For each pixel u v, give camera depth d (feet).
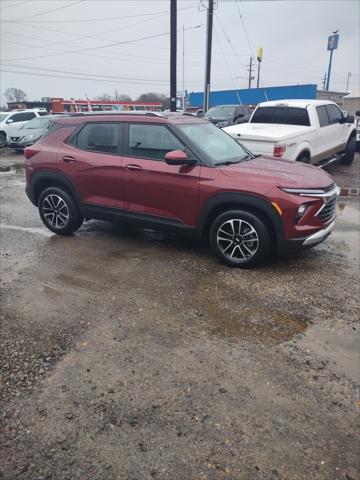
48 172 18.66
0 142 58.23
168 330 11.27
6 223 21.56
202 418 8.18
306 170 16.08
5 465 7.17
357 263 15.97
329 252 17.11
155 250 17.26
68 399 8.68
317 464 7.22
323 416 8.29
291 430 7.92
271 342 10.75
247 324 11.59
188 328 11.37
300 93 111.45
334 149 34.68
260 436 7.77
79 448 7.49
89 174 17.54
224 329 11.34
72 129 18.35
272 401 8.66
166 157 14.73
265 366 9.79
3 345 10.53
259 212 14.55
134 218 16.98
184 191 15.37
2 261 16.15
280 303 12.72
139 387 9.04
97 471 7.05
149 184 16.08
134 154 16.58
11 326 11.43
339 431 7.93
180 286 13.84
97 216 18.07
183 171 15.34
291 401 8.68
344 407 8.54
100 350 10.36
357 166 39.99
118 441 7.63
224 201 14.67
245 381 9.27
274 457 7.34
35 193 19.63
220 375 9.45
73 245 17.99
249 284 13.97
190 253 16.88
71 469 7.09
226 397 8.76
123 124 16.90
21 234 19.62
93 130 17.72
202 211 15.21
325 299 13.00
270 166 16.14
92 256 16.65
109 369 9.64
